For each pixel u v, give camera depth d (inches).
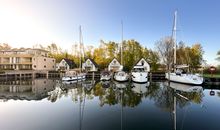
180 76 1391.5
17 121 526.6
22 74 1998.0
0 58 2433.6
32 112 621.6
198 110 644.7
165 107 684.7
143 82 1476.4
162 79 1833.2
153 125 493.7
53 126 486.3
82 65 2659.9
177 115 582.9
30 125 493.0
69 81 1594.5
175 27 1521.9
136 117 563.5
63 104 745.0
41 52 2800.2
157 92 1036.5
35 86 1363.2
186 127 476.1
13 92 1079.0
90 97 895.1
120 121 523.2
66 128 472.1
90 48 3353.8
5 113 611.5
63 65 2896.2
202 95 943.0
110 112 621.6
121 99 838.5
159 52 2600.9
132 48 2736.2
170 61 2096.5
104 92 1046.4
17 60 2431.1
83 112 620.1
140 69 1619.1
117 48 2930.6
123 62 2559.1
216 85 1264.8
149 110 645.9
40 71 2250.2
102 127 479.2
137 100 818.8
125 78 1555.1
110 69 2448.3
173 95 938.7
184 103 756.6
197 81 1272.1
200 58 2573.8
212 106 701.9
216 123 506.0
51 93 1029.8
